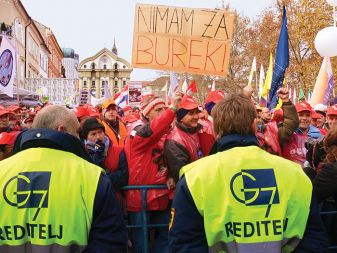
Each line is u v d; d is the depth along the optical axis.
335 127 3.54
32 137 2.48
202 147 4.58
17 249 2.35
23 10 44.69
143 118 4.89
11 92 11.16
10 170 2.45
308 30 26.55
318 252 2.39
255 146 2.51
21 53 46.28
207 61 5.71
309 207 2.43
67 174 2.42
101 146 4.27
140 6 5.71
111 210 2.40
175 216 2.42
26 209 2.37
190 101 4.27
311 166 4.23
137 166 4.29
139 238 4.23
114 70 106.06
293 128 5.24
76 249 2.36
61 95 36.16
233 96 2.59
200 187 2.39
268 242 2.34
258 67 34.84
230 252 2.34
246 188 2.39
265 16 33.84
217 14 5.71
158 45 5.71
